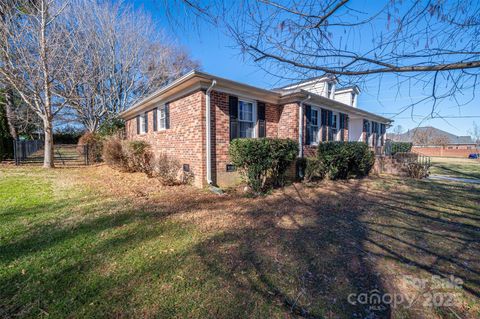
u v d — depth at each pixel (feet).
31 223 12.10
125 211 14.34
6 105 40.98
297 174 25.62
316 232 11.53
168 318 5.87
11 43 29.25
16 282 7.19
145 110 34.09
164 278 7.52
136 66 61.36
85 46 36.68
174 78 68.64
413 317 5.99
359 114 39.99
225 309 6.20
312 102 29.76
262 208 15.55
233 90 23.00
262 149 19.39
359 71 6.14
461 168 43.04
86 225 11.95
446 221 13.33
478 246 10.11
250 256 9.02
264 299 6.60
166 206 15.61
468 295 6.87
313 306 6.35
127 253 9.12
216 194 19.15
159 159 25.14
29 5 29.01
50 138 35.14
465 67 4.93
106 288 6.98
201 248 9.62
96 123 54.39
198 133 21.22
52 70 32.09
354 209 15.57
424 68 5.36
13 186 21.09
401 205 16.65
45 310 6.07
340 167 27.27
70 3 33.88
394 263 8.63
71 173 30.09
